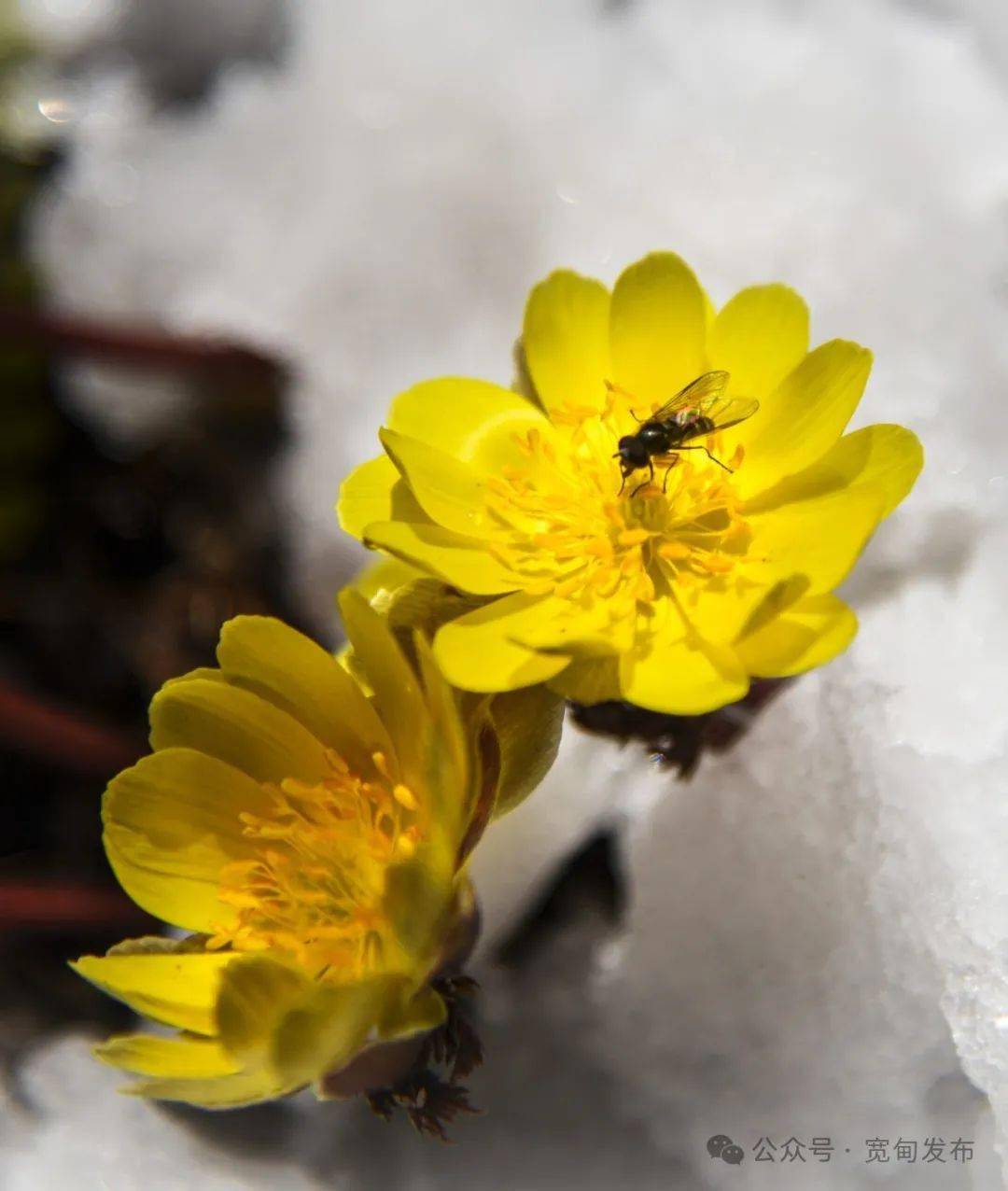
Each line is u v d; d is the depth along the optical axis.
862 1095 0.23
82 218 0.27
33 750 0.25
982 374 0.24
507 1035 0.24
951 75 0.26
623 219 0.25
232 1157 0.24
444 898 0.21
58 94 0.28
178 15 0.28
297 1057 0.20
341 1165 0.24
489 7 0.27
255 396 0.26
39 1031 0.25
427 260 0.26
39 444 0.27
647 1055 0.23
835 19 0.26
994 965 0.22
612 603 0.21
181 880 0.22
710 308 0.22
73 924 0.25
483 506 0.22
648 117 0.26
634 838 0.24
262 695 0.21
